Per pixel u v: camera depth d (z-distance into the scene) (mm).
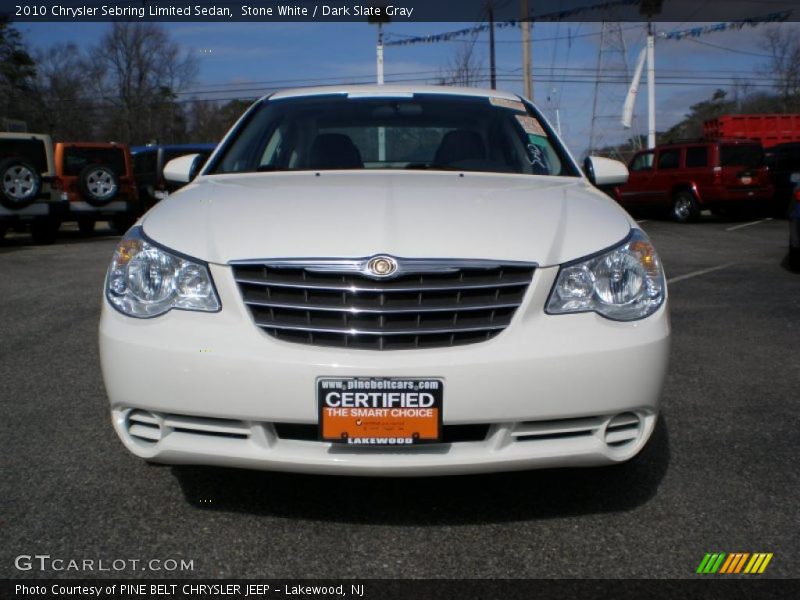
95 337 5367
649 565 2344
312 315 2361
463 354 2314
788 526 2588
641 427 2527
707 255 10375
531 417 2344
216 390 2330
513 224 2568
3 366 4578
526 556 2393
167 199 3033
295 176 3283
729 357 4852
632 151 32906
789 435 3449
